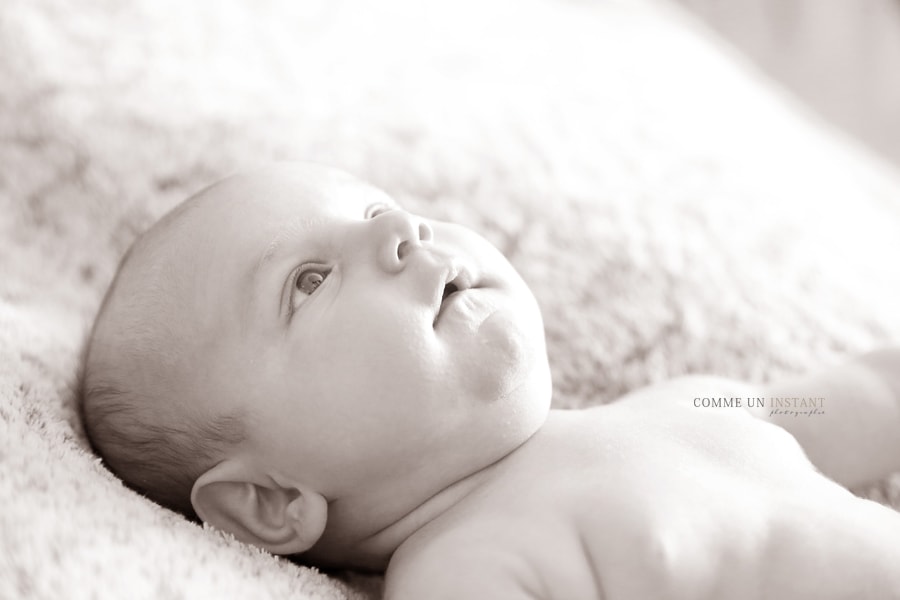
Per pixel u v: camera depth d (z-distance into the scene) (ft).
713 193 2.20
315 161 2.02
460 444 1.63
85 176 2.12
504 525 1.58
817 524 1.55
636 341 2.01
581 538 1.56
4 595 1.37
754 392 1.84
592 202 2.15
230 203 1.73
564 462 1.64
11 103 2.16
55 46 2.24
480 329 1.63
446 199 2.12
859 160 2.68
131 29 2.31
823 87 3.24
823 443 1.81
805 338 2.01
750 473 1.61
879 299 2.08
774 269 2.09
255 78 2.32
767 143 2.44
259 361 1.65
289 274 1.67
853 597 1.52
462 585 1.54
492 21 2.66
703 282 2.06
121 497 1.58
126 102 2.20
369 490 1.66
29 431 1.61
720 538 1.55
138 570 1.43
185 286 1.69
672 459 1.62
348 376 1.61
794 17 3.41
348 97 2.32
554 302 2.04
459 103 2.31
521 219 2.11
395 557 1.66
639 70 2.54
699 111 2.45
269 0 2.50
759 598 1.53
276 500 1.69
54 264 2.02
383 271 1.64
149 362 1.70
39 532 1.43
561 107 2.34
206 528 1.61
